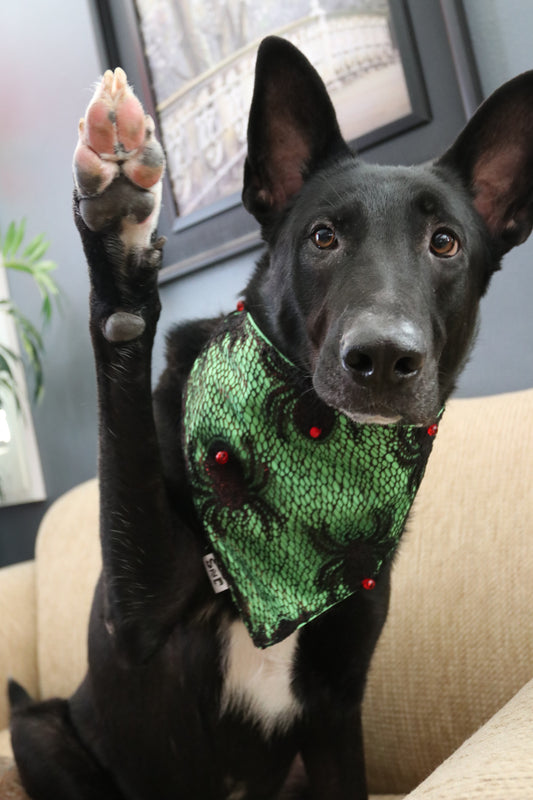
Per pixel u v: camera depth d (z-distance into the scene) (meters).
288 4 1.17
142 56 1.37
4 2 1.65
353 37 1.11
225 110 1.26
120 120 0.50
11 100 1.67
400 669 0.84
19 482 1.69
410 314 0.56
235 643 0.70
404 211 0.62
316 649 0.71
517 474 0.83
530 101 0.70
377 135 1.09
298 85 0.69
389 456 0.67
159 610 0.63
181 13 1.31
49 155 1.61
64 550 1.14
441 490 0.87
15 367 1.69
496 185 0.72
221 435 0.66
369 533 0.67
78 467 1.61
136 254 0.55
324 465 0.66
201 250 1.31
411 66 1.05
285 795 0.85
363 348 0.54
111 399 0.59
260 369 0.66
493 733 0.50
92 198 0.52
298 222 0.67
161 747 0.72
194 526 0.67
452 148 0.70
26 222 1.69
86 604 1.08
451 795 0.41
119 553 0.61
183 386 0.71
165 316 1.38
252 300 0.71
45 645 1.10
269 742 0.73
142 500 0.60
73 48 1.51
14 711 0.83
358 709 0.74
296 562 0.66
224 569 0.65
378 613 0.71
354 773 0.75
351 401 0.58
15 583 1.17
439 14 1.04
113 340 0.57
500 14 1.01
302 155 0.71
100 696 0.74
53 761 0.77
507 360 1.03
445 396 0.69
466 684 0.80
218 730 0.71
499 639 0.79
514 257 1.01
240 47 1.23
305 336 0.65
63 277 1.61
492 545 0.82
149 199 0.53
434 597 0.84
